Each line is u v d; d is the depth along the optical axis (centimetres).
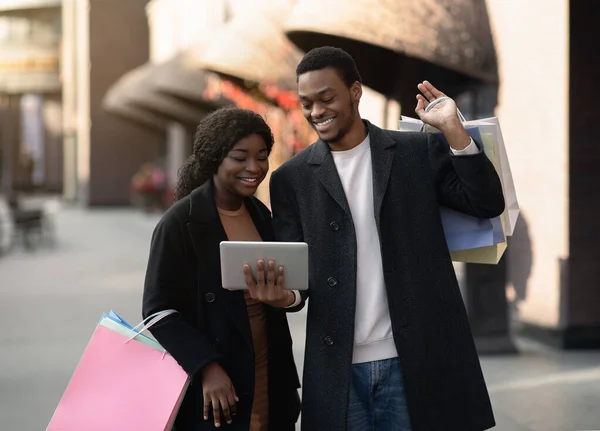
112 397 241
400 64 797
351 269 249
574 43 657
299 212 259
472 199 244
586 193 667
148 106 2025
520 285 735
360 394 253
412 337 245
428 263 250
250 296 238
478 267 651
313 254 253
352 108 250
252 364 249
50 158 5153
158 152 3403
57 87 4578
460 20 698
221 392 241
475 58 700
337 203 252
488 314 652
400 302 246
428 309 248
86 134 3397
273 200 265
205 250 249
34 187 5044
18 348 698
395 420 252
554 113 678
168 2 2566
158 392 239
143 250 1628
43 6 4481
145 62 3416
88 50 3366
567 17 654
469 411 248
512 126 742
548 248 691
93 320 837
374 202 250
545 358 637
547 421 466
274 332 261
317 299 251
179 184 265
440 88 802
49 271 1275
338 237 252
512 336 723
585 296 668
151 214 2834
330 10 683
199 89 1434
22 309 908
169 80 1462
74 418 240
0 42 4612
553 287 679
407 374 244
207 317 249
